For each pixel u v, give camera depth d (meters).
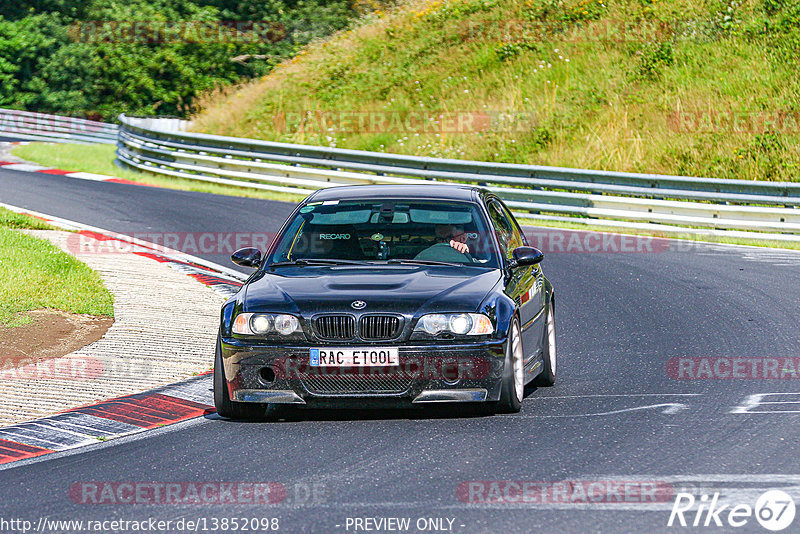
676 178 66.94
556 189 76.31
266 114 114.12
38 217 67.12
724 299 44.31
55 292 42.88
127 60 168.88
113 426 26.48
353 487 20.58
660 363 33.06
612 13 114.44
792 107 92.44
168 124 119.25
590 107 98.81
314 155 84.62
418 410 27.56
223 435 25.39
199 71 171.38
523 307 28.17
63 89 168.62
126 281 47.25
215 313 41.31
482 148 96.12
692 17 109.62
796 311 41.22
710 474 20.91
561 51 109.56
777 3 107.62
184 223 67.00
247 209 74.06
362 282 27.17
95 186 86.00
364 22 140.50
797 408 26.59
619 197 69.12
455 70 112.56
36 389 30.11
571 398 28.70
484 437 24.36
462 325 25.67
